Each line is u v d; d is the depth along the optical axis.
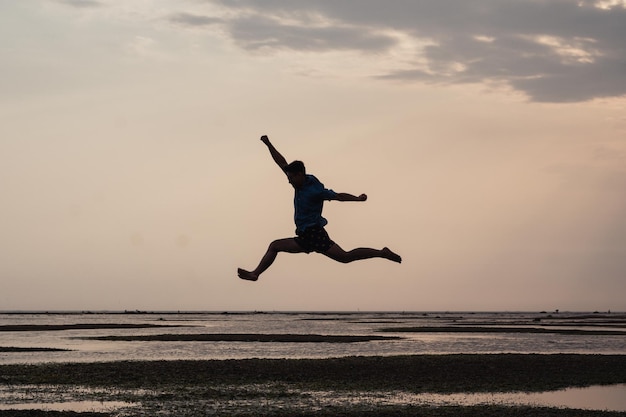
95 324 119.81
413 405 26.03
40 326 106.06
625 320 176.75
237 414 24.02
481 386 31.20
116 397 27.69
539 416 23.56
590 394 29.36
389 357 42.75
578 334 84.75
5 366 37.56
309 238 9.95
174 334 80.19
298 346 58.47
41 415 23.25
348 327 111.69
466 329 101.00
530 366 38.56
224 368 36.75
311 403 26.41
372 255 9.98
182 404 26.11
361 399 27.39
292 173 10.02
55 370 35.81
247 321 160.75
